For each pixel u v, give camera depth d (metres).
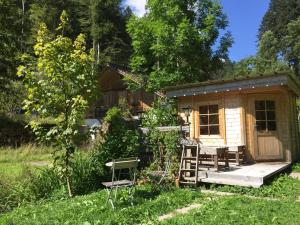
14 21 28.33
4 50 27.06
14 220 7.74
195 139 14.91
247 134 13.61
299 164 13.19
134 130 13.70
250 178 10.16
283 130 13.74
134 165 9.13
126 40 50.44
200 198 9.16
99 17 45.22
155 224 6.88
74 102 10.04
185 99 15.46
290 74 12.34
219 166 12.39
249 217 6.91
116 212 7.81
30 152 19.34
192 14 25.28
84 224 7.00
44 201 9.75
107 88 29.91
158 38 22.77
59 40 10.46
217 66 26.84
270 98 13.80
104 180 11.80
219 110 14.31
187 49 22.97
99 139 13.30
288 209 7.55
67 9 47.28
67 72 10.35
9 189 10.06
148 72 25.58
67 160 10.43
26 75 10.17
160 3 24.05
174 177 11.02
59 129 10.44
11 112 30.73
